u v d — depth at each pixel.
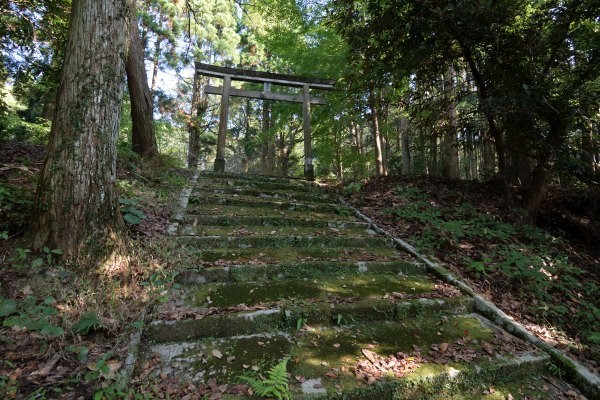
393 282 3.33
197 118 11.30
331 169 20.06
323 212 5.15
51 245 2.47
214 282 2.95
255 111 19.92
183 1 10.34
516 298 3.43
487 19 4.70
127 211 3.25
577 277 4.21
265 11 8.86
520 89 4.86
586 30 4.95
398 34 5.36
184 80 12.84
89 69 2.63
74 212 2.52
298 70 9.42
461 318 2.94
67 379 1.73
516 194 6.27
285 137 17.31
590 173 5.11
